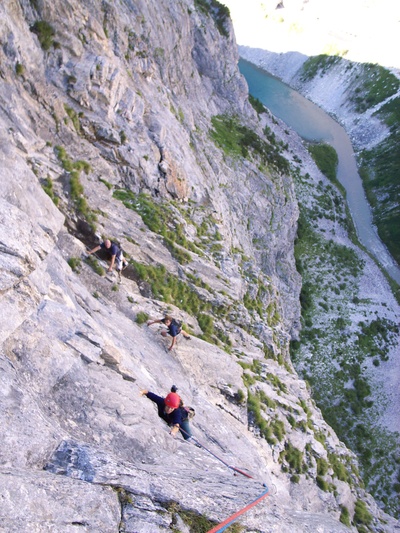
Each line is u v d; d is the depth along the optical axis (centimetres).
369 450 5688
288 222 6875
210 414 2047
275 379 3272
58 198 2469
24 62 2641
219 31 8131
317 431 3350
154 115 3869
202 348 2525
